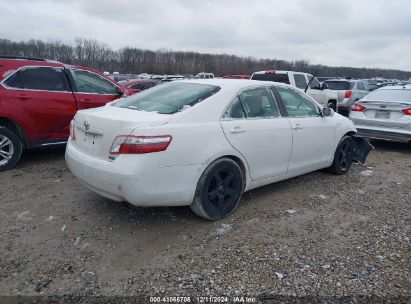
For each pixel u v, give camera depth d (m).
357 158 6.26
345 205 4.48
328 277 2.92
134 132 3.18
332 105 14.70
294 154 4.67
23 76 5.59
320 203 4.52
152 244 3.38
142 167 3.16
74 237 3.48
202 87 4.03
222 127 3.73
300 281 2.86
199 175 3.55
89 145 3.60
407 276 2.96
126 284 2.79
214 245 3.39
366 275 2.96
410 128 7.33
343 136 5.68
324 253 3.29
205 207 3.71
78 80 6.23
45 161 6.14
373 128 7.79
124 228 3.68
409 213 4.27
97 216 3.94
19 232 3.55
